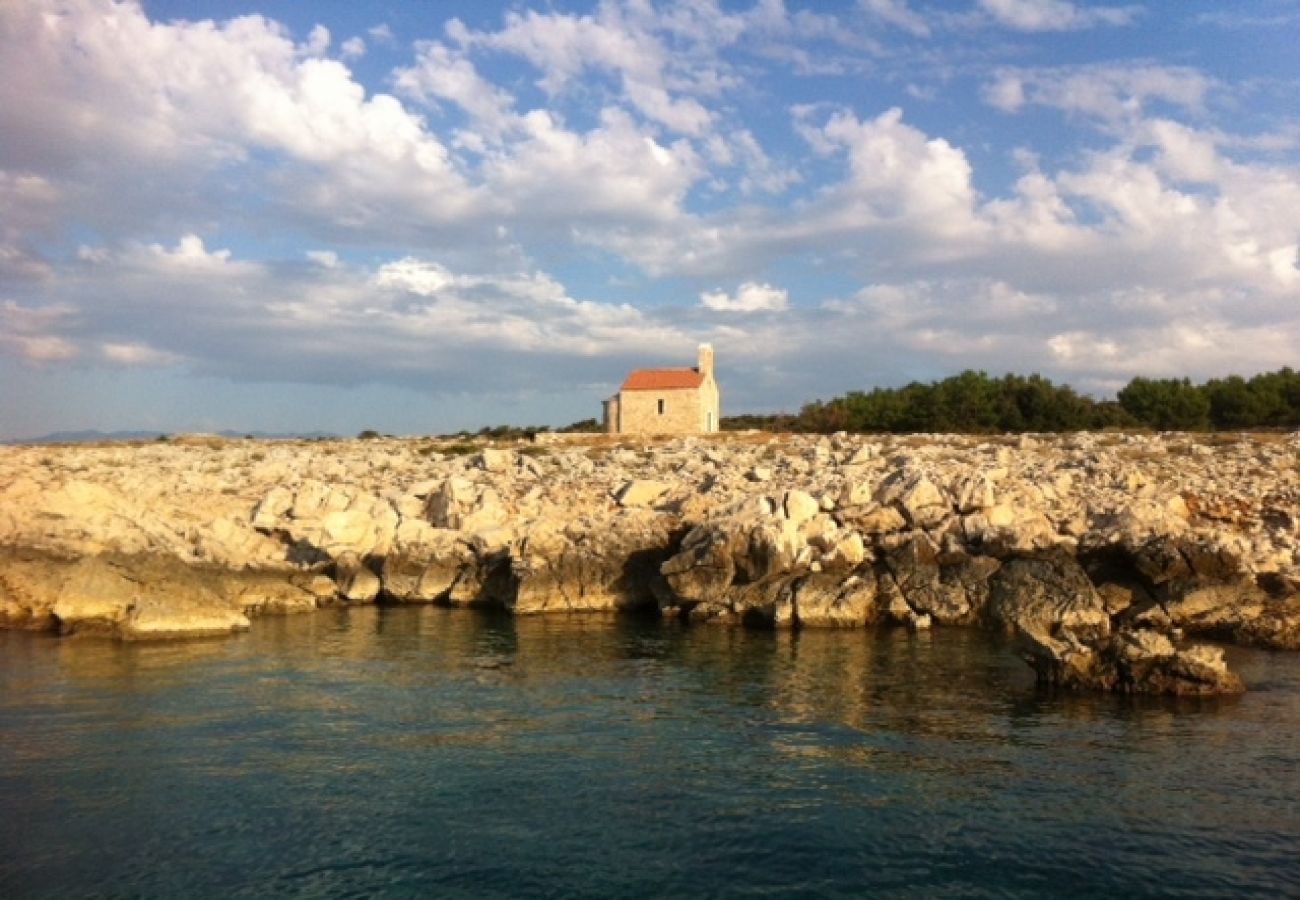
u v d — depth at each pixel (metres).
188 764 23.45
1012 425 93.00
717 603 46.00
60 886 17.28
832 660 36.09
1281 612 39.41
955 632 42.03
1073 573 41.91
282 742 25.30
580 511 54.66
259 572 51.00
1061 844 18.86
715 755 24.25
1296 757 23.91
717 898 16.78
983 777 22.52
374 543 55.88
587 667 35.09
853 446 68.06
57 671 33.84
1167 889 17.08
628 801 21.08
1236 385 96.81
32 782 22.19
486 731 26.42
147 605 40.84
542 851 18.59
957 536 45.69
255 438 103.94
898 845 18.81
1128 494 49.72
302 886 17.25
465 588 52.84
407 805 20.86
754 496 49.56
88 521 46.72
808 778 22.53
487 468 64.69
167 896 16.94
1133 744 24.98
